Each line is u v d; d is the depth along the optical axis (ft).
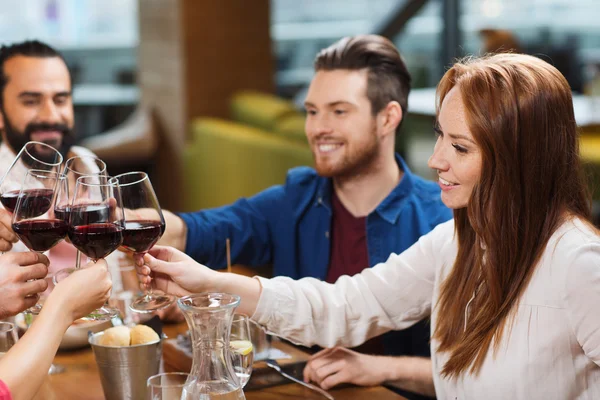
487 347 4.85
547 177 4.68
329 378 5.58
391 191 7.06
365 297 5.75
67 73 9.00
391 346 6.76
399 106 7.04
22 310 4.81
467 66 4.81
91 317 4.91
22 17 25.61
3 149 8.82
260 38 19.70
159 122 20.27
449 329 5.20
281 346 6.22
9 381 3.92
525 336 4.73
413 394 6.32
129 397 5.05
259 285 5.50
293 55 24.56
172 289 5.35
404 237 6.97
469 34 22.89
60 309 4.23
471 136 4.67
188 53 18.89
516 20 22.90
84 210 4.56
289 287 5.61
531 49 22.81
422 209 7.00
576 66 22.15
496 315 4.81
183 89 19.01
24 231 4.77
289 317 5.56
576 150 4.76
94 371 5.78
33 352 4.05
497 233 4.74
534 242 4.75
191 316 4.06
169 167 20.03
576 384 4.69
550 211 4.74
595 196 14.69
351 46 7.00
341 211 7.21
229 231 7.22
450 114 4.76
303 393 5.32
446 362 5.10
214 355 4.11
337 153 7.00
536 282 4.73
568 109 4.69
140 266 5.16
